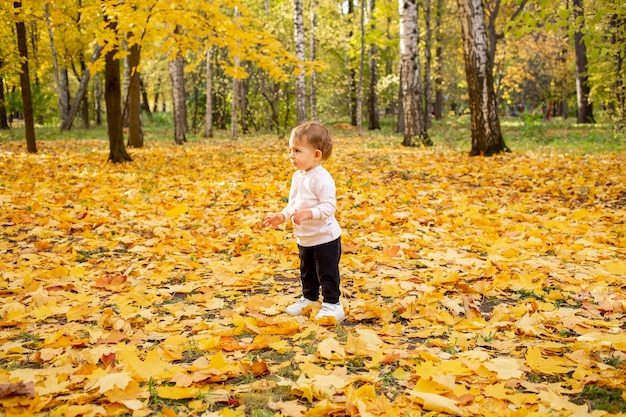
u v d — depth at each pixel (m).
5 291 3.63
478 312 3.23
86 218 5.90
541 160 10.95
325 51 29.94
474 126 12.38
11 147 16.14
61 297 3.51
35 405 2.00
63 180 9.12
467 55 12.20
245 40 9.34
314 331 2.95
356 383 2.30
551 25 5.84
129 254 4.79
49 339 2.76
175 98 19.11
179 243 4.96
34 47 26.38
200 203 7.00
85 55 29.16
